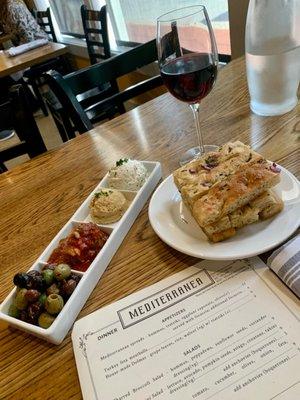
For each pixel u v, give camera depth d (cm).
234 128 79
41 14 367
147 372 40
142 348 42
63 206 69
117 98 113
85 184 74
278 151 68
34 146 99
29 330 44
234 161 55
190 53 71
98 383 39
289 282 43
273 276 46
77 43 362
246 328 41
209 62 66
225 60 201
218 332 42
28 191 76
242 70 106
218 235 49
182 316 45
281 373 36
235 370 38
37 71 318
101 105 112
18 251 61
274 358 38
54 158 86
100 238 56
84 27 253
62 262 53
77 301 47
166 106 98
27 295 44
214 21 198
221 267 49
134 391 38
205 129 82
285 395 34
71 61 396
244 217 50
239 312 43
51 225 65
